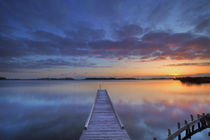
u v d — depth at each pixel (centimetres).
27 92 3116
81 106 1573
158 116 1213
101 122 690
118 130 588
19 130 870
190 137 802
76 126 934
